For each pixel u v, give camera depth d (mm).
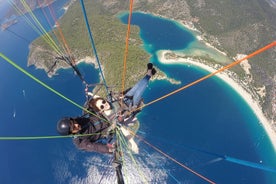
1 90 79000
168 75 80625
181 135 63438
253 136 66312
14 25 112438
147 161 57250
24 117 70500
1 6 138875
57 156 60375
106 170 56656
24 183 56281
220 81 79562
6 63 89688
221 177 56188
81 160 58906
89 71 83562
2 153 62625
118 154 7148
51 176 57156
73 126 6855
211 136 64125
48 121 68750
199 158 58938
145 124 65812
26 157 61344
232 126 67375
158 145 60656
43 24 111062
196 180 54812
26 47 97562
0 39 104188
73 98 73750
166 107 69875
